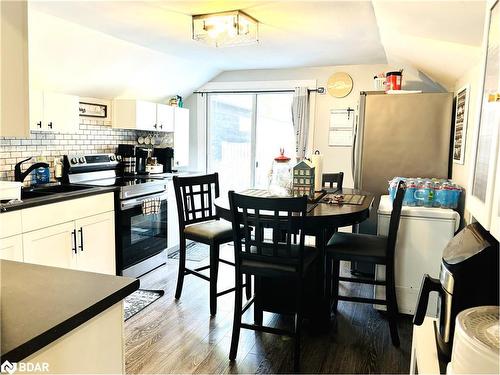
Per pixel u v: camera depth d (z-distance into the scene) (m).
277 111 5.38
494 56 0.97
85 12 2.83
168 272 3.91
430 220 2.84
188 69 4.81
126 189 3.60
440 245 2.84
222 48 3.96
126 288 1.23
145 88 4.68
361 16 2.82
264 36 3.43
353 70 4.83
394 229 2.49
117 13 2.85
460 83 3.33
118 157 4.56
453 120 3.56
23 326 0.96
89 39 3.37
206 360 2.36
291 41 3.61
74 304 1.09
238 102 5.52
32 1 2.60
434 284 1.27
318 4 2.58
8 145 3.34
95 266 3.30
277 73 5.16
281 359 2.38
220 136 5.66
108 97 4.38
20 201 2.64
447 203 2.96
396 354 2.45
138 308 3.04
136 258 3.76
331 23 3.02
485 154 1.01
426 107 3.51
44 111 3.35
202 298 3.25
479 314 0.95
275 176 3.01
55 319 1.00
